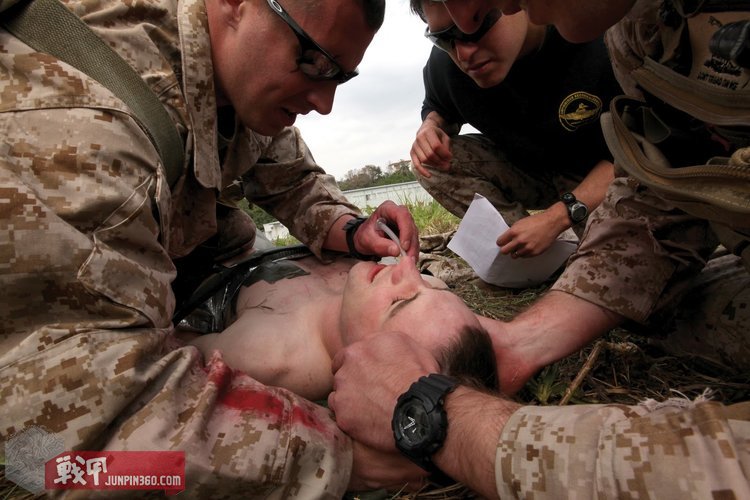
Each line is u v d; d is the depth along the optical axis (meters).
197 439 1.19
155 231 1.44
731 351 1.87
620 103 1.65
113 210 1.31
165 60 1.63
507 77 2.98
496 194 3.50
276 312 2.04
